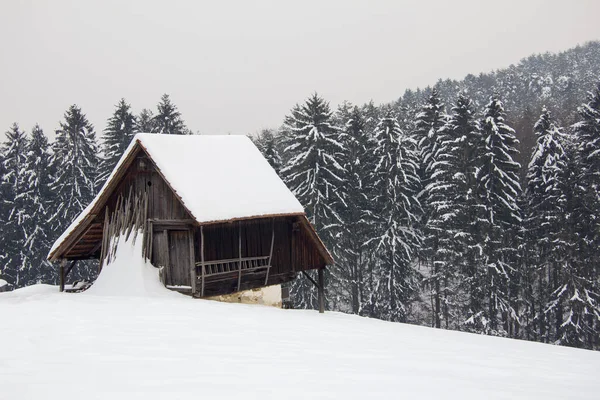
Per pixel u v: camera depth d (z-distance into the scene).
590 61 171.38
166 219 21.70
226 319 13.95
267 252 24.38
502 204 40.31
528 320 42.09
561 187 38.47
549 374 10.79
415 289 46.56
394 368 9.27
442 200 42.97
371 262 46.09
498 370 10.51
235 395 6.48
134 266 20.91
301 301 44.41
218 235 22.36
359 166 46.66
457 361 11.08
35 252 50.12
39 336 9.96
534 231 42.12
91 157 54.22
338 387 7.30
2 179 54.59
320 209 42.69
